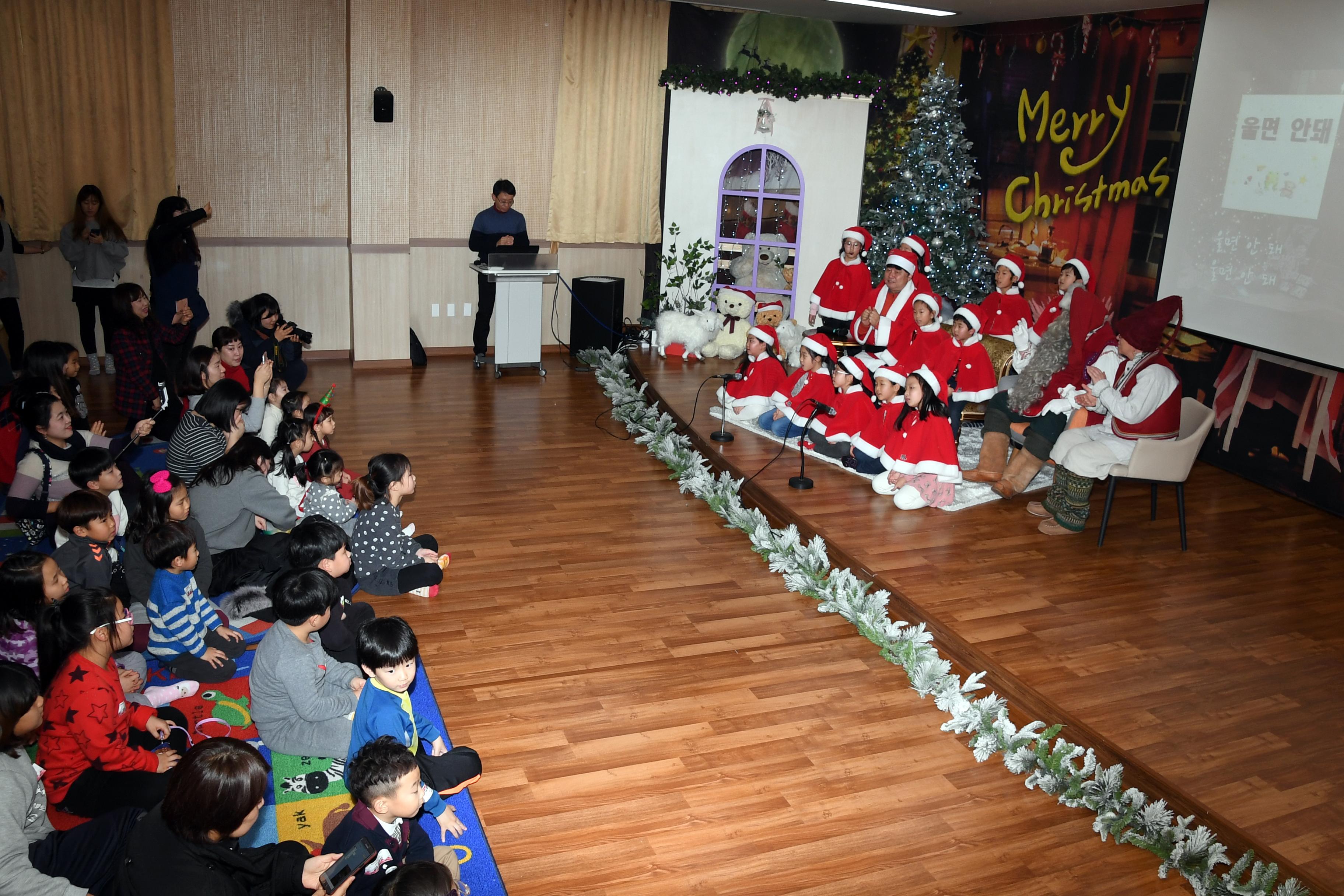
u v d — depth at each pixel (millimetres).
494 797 3229
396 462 4504
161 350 6098
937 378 5488
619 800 3254
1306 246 5770
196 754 2217
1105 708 3713
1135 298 7422
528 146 8609
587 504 5770
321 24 7758
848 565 4844
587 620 4430
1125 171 7438
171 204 6777
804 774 3449
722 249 9000
